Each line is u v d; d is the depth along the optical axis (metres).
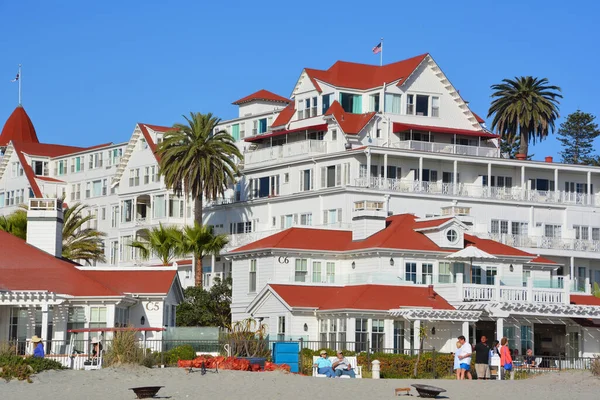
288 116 173.38
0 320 93.50
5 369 72.75
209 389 69.44
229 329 112.06
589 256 160.50
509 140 189.00
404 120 162.38
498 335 107.94
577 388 74.69
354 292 109.00
